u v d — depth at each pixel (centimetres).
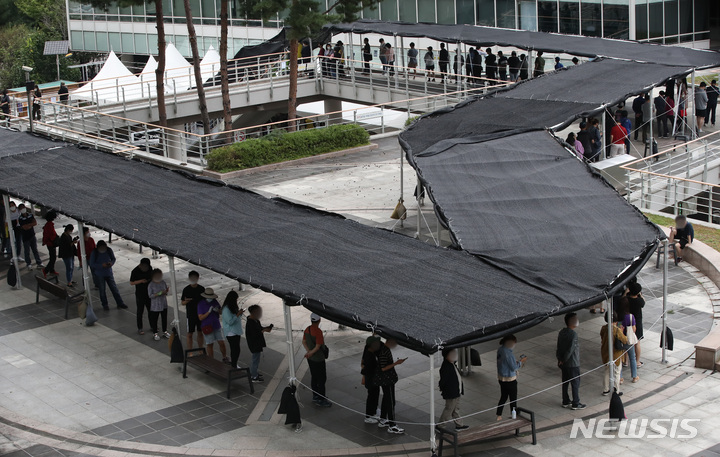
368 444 1423
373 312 1357
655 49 3447
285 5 3531
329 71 4578
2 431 1516
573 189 1888
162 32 3722
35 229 2750
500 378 1436
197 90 3994
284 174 3288
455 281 1466
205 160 3400
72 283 2258
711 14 4703
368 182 3109
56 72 7194
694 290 2050
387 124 4034
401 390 1614
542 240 1636
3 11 8888
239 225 1806
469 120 2477
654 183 2734
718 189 2995
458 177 1980
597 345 1788
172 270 1742
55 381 1716
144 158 3478
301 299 1414
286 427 1494
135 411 1576
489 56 4025
